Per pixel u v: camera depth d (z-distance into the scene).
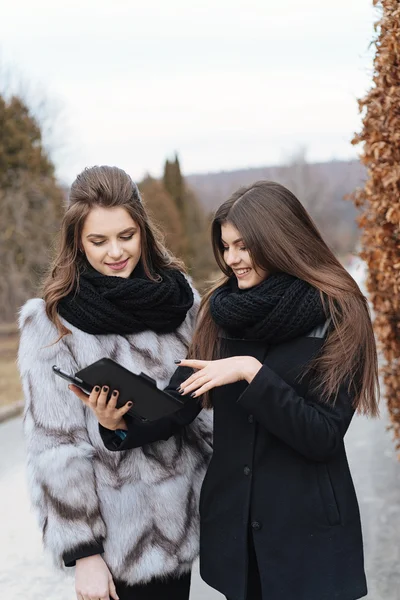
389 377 3.94
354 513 1.98
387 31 2.96
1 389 9.95
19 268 17.53
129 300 2.05
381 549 3.86
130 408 1.86
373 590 3.41
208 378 1.86
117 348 2.08
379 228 3.40
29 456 1.98
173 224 25.08
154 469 2.09
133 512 2.04
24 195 18.08
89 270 2.10
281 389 1.84
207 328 2.11
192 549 2.12
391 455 5.71
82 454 1.97
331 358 1.88
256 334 1.95
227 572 2.00
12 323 17.55
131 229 2.05
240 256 2.00
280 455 1.96
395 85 2.99
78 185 2.06
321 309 1.92
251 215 1.95
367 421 7.08
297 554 1.92
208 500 2.07
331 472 1.96
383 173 3.11
